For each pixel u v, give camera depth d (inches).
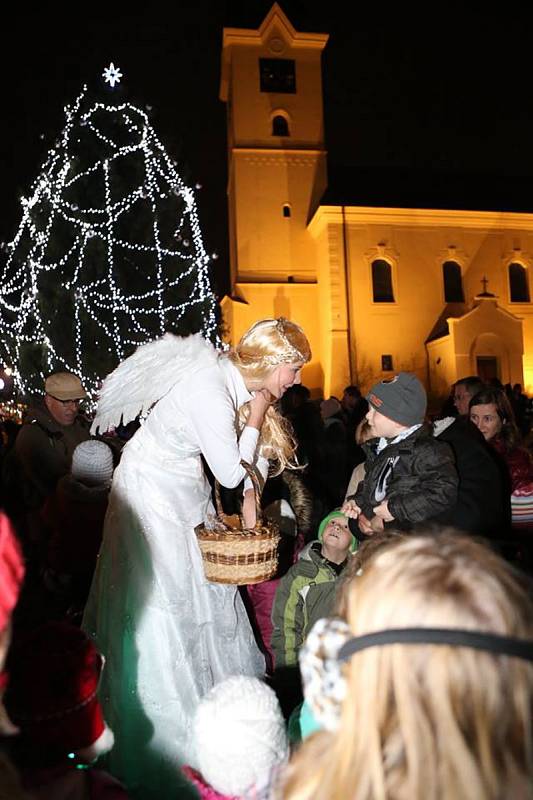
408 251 1213.1
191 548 126.8
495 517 129.7
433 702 40.1
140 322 855.1
